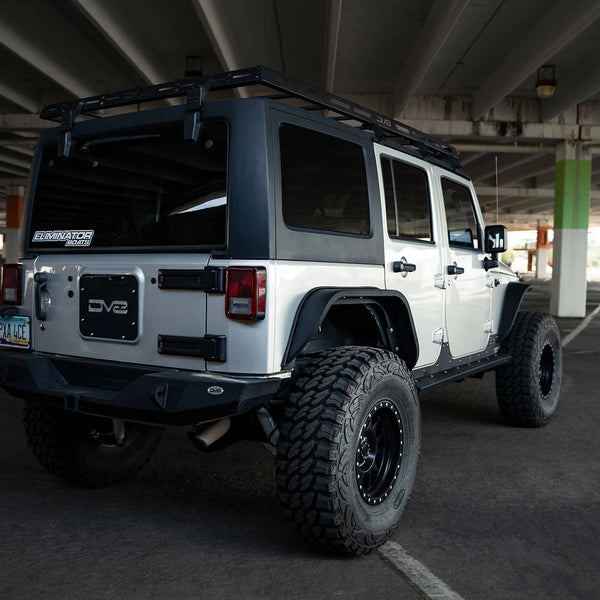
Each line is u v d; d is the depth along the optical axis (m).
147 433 3.66
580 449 4.39
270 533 2.92
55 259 3.09
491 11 9.65
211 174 2.65
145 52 10.80
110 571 2.51
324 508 2.50
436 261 3.85
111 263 2.86
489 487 3.58
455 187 4.28
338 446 2.51
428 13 9.66
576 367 7.94
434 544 2.82
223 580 2.45
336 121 3.10
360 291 2.85
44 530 2.91
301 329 2.58
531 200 33.69
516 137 14.84
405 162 3.65
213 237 2.62
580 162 15.30
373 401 2.70
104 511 3.16
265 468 3.88
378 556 2.70
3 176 26.81
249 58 11.69
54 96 14.24
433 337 3.82
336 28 8.60
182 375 2.52
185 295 2.62
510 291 4.88
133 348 2.79
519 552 2.74
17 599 2.28
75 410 2.79
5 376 3.04
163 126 2.83
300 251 2.67
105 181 2.99
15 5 9.56
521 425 4.98
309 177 2.79
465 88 13.95
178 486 3.55
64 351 3.04
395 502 2.82
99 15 8.90
